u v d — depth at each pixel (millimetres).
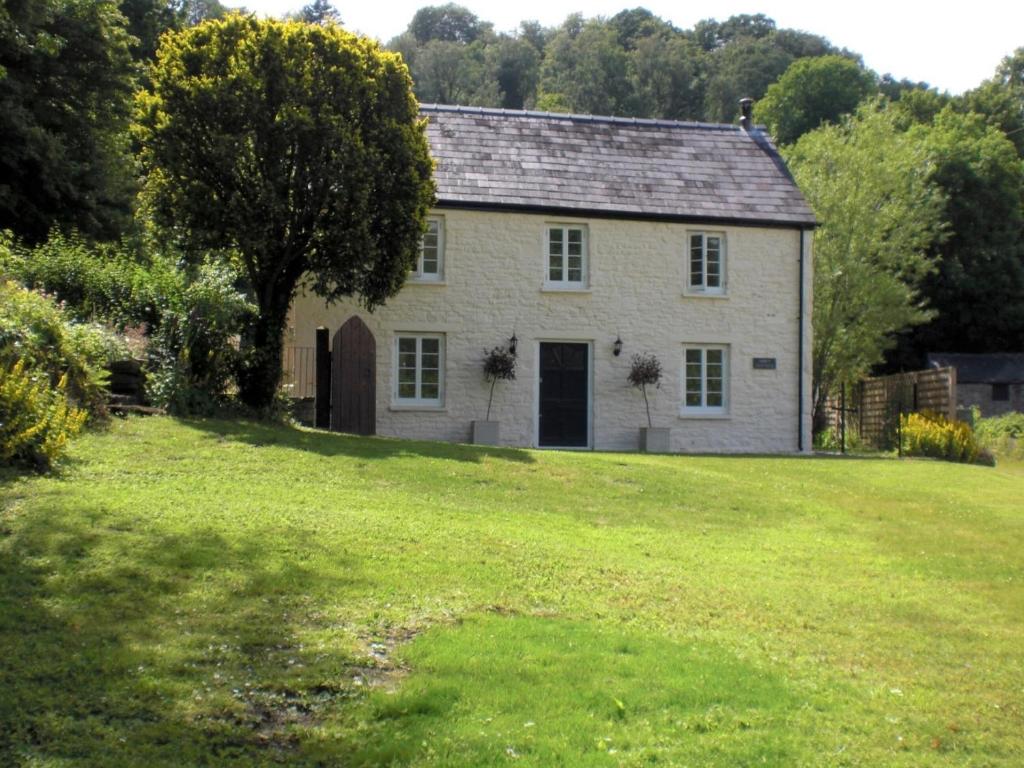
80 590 6715
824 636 7684
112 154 23594
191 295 15695
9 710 5125
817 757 5387
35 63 21797
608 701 5867
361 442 14805
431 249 21922
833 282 34312
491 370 21562
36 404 10227
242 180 16359
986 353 52500
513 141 23266
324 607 6969
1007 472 21641
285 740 5148
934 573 10148
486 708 5660
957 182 48594
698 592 8602
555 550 9523
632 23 80188
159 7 30469
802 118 53344
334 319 21312
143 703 5332
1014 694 6656
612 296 22609
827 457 21531
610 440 22531
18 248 16984
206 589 7043
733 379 23188
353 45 16906
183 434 12867
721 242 23359
